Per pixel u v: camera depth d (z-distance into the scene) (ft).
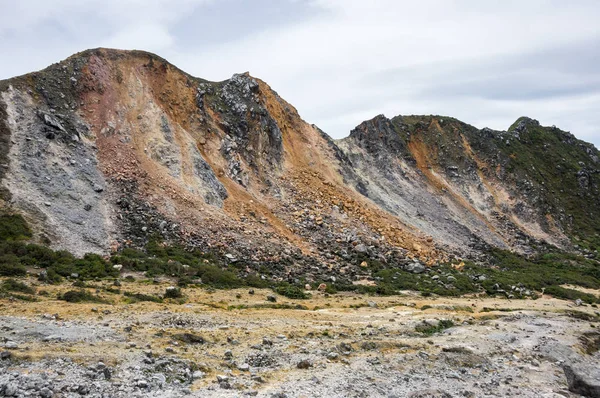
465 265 193.77
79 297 80.28
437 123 337.52
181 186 159.22
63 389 39.73
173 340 61.16
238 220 158.81
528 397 55.93
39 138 143.95
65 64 180.14
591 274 226.58
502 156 317.22
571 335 96.32
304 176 213.46
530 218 281.54
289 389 47.98
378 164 270.26
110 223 130.52
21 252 102.22
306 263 146.92
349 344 69.05
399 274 157.28
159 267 114.52
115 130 168.04
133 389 42.73
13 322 59.98
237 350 61.26
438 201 261.24
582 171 360.69
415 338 79.82
